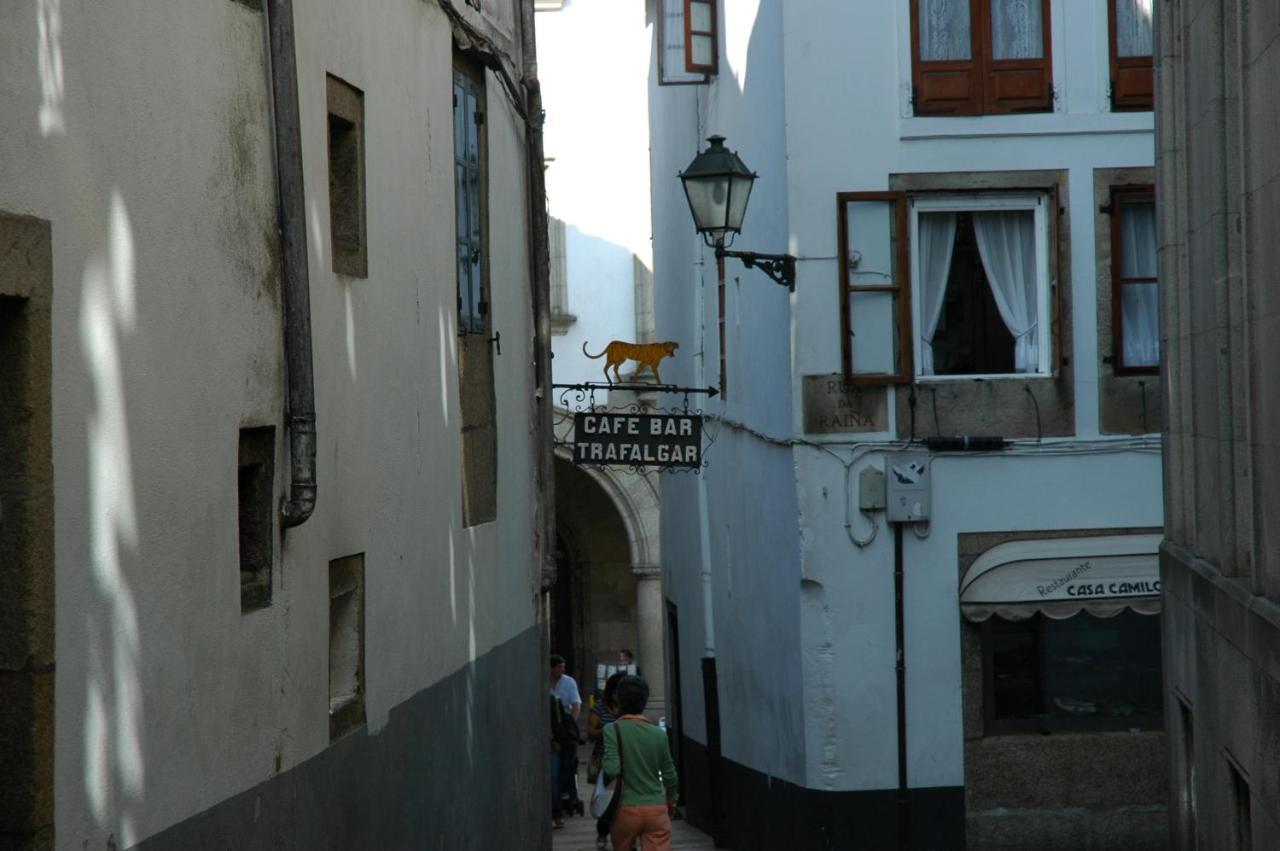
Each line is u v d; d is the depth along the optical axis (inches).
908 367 736.3
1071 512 744.3
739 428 894.4
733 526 922.1
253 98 331.0
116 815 265.3
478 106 545.6
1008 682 750.5
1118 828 748.6
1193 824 557.6
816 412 742.5
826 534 744.3
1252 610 426.3
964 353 745.6
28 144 240.2
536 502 626.8
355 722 395.5
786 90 740.7
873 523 743.1
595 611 1604.3
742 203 702.5
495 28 564.4
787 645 784.3
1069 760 748.0
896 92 738.2
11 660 241.3
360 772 394.6
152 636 279.0
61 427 249.6
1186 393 562.9
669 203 1153.4
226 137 316.2
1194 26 514.3
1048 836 746.2
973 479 742.5
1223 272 478.3
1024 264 743.1
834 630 746.2
